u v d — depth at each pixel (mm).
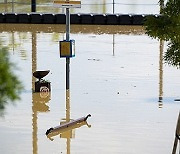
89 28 77000
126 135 31234
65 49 39938
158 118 34406
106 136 31062
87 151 28844
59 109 36281
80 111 35781
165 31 26203
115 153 28578
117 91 40938
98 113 35375
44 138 30781
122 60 52562
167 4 26375
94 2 105688
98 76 45750
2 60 14789
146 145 29734
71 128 32438
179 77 45594
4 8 94875
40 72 40312
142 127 32656
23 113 35219
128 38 66625
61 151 28844
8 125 32781
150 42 63156
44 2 102188
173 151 25594
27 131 31828
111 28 77062
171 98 39094
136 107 36781
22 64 49562
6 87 14867
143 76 45812
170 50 27641
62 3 38625
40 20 80500
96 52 56688
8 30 73562
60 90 41125
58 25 79750
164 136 31141
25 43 61562
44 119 34094
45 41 63094
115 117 34531
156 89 41625
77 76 45719
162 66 49844
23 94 39500
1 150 28875
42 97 38938
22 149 29047
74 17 79875
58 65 49656
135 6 100500
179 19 25984
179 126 25000
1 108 15500
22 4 98812
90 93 40344
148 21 26578
